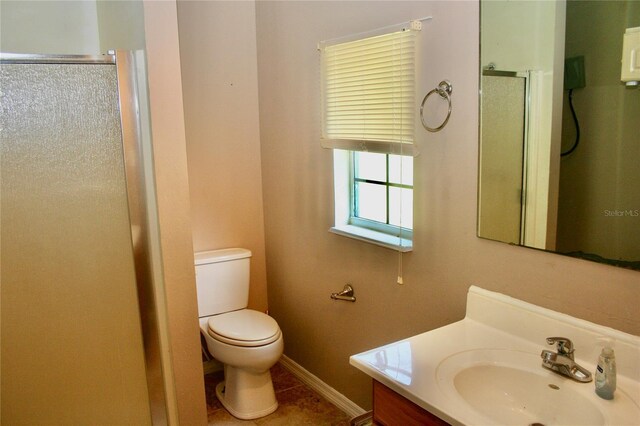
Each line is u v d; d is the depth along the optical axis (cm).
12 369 158
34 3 254
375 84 205
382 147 207
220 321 270
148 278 172
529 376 146
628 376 140
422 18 190
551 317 157
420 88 195
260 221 311
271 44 279
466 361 152
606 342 144
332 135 230
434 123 191
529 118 159
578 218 150
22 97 150
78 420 169
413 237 207
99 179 161
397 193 224
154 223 203
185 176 204
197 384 216
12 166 150
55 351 162
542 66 154
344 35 228
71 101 155
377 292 230
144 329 174
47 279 158
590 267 149
